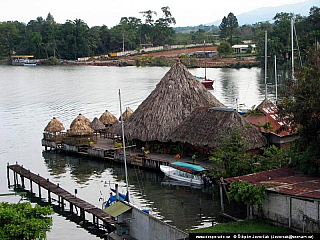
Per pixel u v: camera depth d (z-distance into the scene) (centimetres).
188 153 4938
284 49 13475
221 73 14675
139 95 10100
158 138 4984
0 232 2536
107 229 3425
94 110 8375
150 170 4847
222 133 4416
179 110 5162
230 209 3641
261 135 4581
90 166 5166
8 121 7644
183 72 5534
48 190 4103
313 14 12950
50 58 19800
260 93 9931
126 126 5278
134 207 3117
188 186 4334
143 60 19250
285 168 3650
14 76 15025
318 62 3612
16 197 4209
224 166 3984
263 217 3103
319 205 2756
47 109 8625
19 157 5597
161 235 2842
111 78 14012
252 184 3228
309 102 3322
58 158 5559
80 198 4075
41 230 2641
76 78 14200
